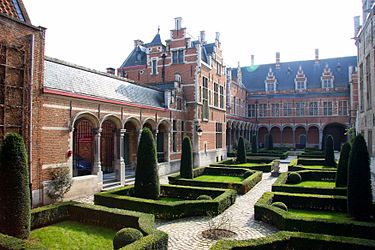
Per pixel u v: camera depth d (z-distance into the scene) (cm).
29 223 945
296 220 1009
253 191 1772
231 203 1442
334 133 5662
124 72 3297
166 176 2388
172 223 1156
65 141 1488
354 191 1116
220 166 2531
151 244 764
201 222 1166
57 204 1175
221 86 3634
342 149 1686
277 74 6178
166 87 2864
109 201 1341
